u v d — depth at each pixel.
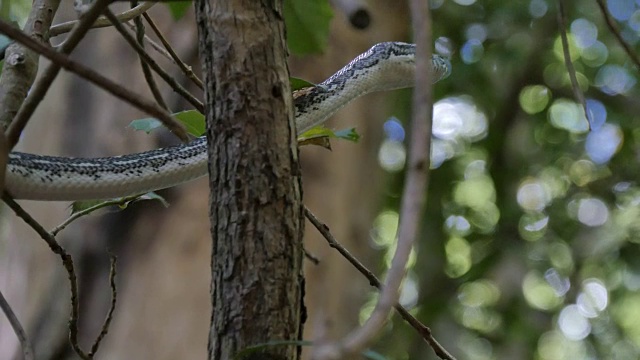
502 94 15.52
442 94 15.22
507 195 15.89
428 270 15.72
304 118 5.94
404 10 11.10
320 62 10.13
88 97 9.72
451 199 16.62
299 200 2.98
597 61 15.00
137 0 2.72
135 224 9.72
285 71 2.99
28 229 9.83
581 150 15.48
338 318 10.45
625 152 15.20
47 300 9.52
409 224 1.88
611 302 15.64
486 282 16.39
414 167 1.93
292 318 2.91
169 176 5.36
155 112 2.47
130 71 9.48
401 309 3.99
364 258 11.29
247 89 2.91
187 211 9.77
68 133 9.60
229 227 2.90
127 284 9.55
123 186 5.27
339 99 6.20
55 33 4.23
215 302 2.95
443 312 15.39
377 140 11.71
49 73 2.76
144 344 9.40
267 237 2.88
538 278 16.03
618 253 14.37
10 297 9.77
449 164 16.48
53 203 9.69
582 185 15.52
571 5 14.11
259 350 2.84
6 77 4.04
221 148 2.93
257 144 2.90
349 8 5.65
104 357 9.37
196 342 9.38
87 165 5.19
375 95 11.67
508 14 14.56
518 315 15.16
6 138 2.83
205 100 2.99
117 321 9.48
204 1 2.98
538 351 15.81
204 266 9.64
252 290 2.87
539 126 15.98
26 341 3.37
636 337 16.19
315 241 10.30
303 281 3.03
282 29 3.03
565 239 15.29
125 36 3.15
